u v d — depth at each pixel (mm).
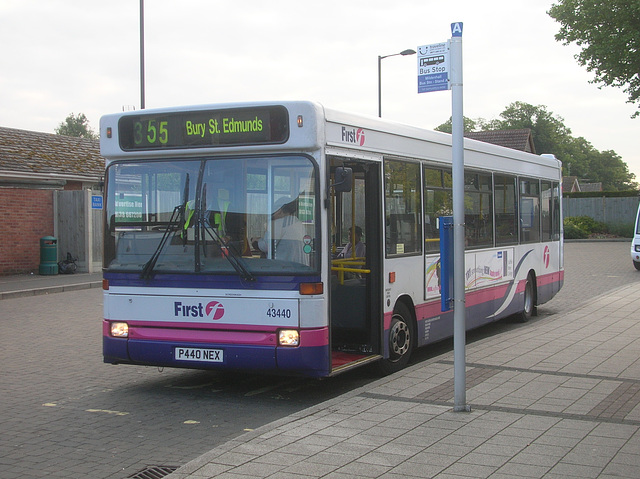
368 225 8695
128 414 7379
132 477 5469
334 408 6934
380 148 8711
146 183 8039
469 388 7754
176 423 7031
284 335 7387
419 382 8062
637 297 16922
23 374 9430
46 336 12586
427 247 9891
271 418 7238
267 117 7547
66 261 23953
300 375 7473
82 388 8617
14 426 6918
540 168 14383
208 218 7715
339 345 8891
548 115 104812
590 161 128875
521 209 13359
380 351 8641
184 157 7902
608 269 27500
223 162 7742
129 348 7988
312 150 7477
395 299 8977
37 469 5652
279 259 7457
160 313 7879
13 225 22922
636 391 7594
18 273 23125
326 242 7473
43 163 25062
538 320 14328
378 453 5570
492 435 6023
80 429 6812
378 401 7203
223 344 7570
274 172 7566
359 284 8812
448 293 6863
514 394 7465
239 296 7547
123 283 8047
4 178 22500
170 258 7836
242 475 5117
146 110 8023
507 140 61312
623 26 33625
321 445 5777
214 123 7742
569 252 37875
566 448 5652
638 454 5496
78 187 26266
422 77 6840
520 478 5000
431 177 10094
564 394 7469
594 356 9609
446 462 5348
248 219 7602
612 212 51938
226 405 7773
